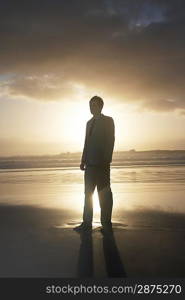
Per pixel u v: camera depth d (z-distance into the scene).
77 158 43.62
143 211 6.69
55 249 4.24
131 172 16.70
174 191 9.42
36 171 19.30
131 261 3.79
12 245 4.43
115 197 8.48
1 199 8.36
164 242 4.49
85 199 5.46
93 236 4.86
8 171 19.80
